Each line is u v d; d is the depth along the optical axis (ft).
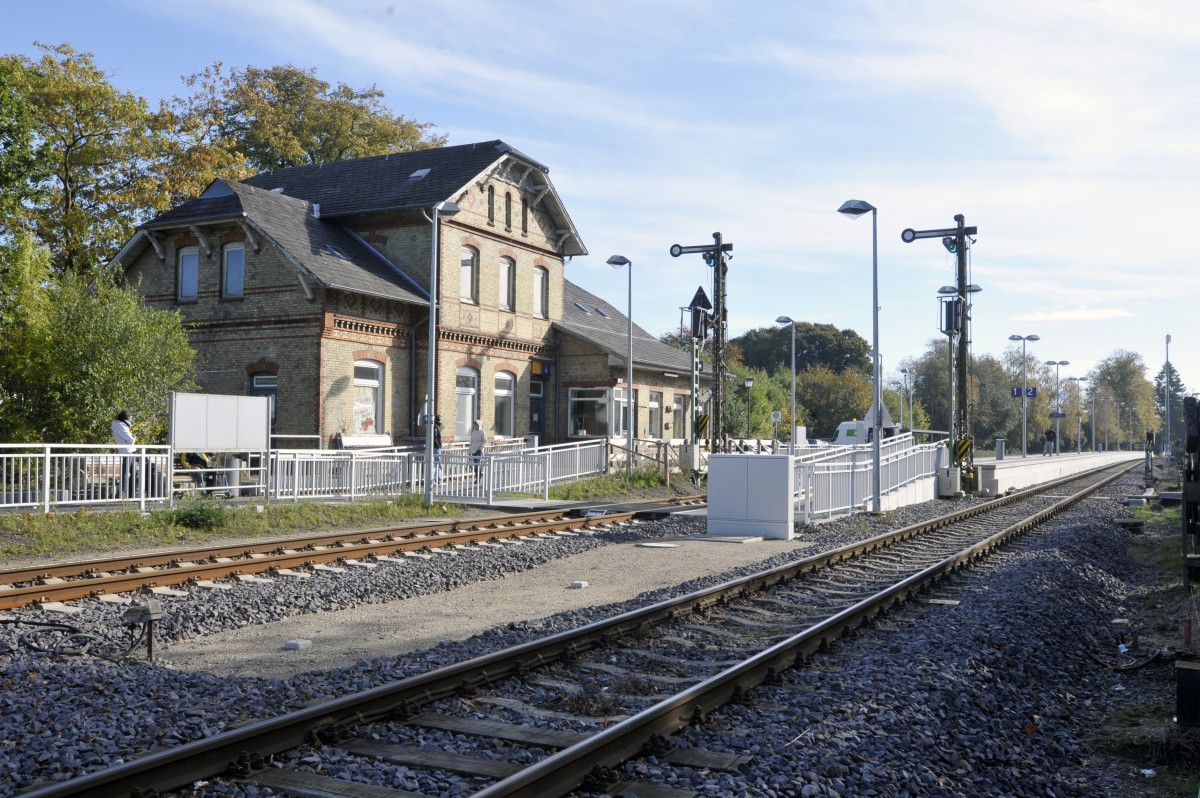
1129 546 69.05
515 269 120.98
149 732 21.11
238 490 72.33
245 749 19.35
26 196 93.97
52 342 77.36
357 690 24.63
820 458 87.81
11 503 56.44
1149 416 500.74
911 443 109.29
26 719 22.16
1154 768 23.04
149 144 124.26
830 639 31.42
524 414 122.42
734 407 195.83
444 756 20.02
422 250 108.78
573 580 46.32
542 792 17.67
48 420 77.36
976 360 392.06
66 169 119.75
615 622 31.32
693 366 118.01
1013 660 29.94
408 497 75.92
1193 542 45.62
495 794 16.58
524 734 21.43
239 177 128.77
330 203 114.42
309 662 29.60
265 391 99.30
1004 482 119.55
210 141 138.51
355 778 18.81
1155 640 37.09
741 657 29.45
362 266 104.47
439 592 43.16
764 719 22.86
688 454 118.21
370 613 37.93
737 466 66.03
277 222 101.76
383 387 103.81
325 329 96.07
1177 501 92.73
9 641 30.22
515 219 120.88
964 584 45.11
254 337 99.45
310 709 20.80
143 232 103.30
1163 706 27.30
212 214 99.66
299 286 97.25
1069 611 39.55
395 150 169.89
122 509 59.93
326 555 48.60
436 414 100.99
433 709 23.22
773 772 19.36
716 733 21.80
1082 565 53.67
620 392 130.11
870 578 47.47
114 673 26.81
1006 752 22.71
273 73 161.89
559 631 32.83
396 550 52.85
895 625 35.24
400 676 26.18
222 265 101.86
